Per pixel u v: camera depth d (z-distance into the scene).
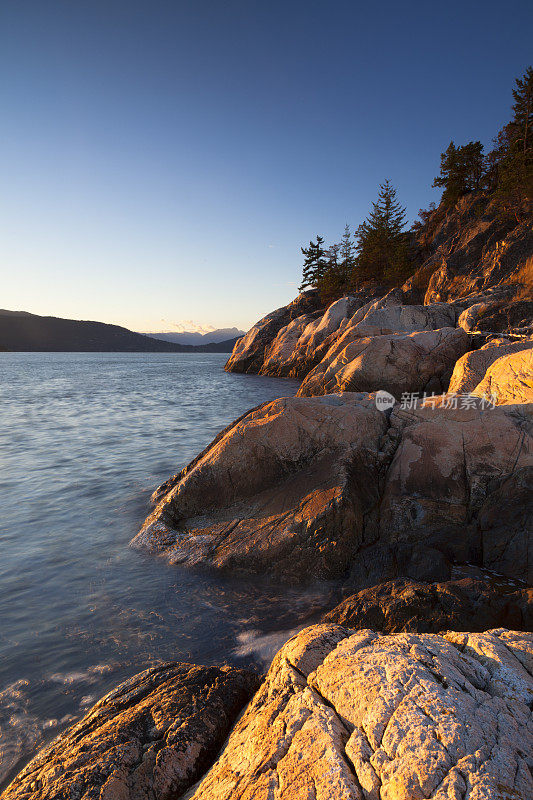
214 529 8.55
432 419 9.04
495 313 28.03
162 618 6.56
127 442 18.03
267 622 6.41
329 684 3.38
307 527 7.55
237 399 32.91
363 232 74.81
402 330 32.59
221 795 2.75
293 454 9.05
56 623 6.46
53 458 15.47
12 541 9.12
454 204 60.72
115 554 8.52
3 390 40.53
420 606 5.51
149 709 4.11
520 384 9.94
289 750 2.85
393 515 7.83
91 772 3.41
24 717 4.80
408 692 3.05
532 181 43.00
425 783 2.36
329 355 28.55
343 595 6.95
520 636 3.98
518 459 7.78
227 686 4.45
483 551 7.19
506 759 2.51
